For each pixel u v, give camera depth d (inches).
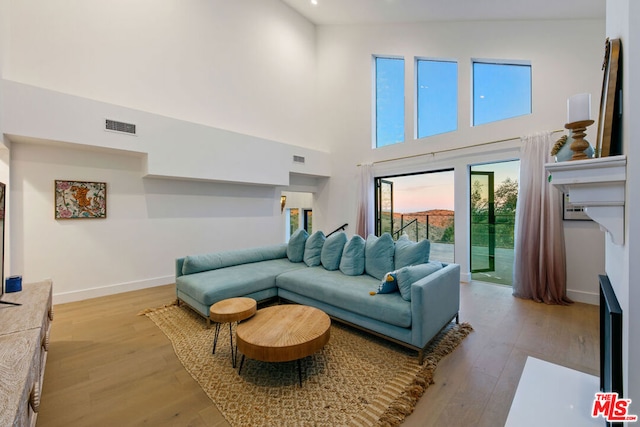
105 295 152.1
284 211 361.7
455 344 93.2
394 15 191.0
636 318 34.6
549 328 106.0
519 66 159.6
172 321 116.0
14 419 37.2
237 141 188.9
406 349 91.1
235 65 199.8
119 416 63.6
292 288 120.2
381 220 232.4
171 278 177.9
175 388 73.3
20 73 124.4
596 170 40.8
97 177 150.4
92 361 86.0
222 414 63.9
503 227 172.1
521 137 147.3
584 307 127.9
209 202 195.9
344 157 241.3
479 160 169.3
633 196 34.6
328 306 107.7
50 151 136.6
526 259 142.0
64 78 135.5
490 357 86.0
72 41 138.0
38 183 134.0
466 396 68.7
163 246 174.9
